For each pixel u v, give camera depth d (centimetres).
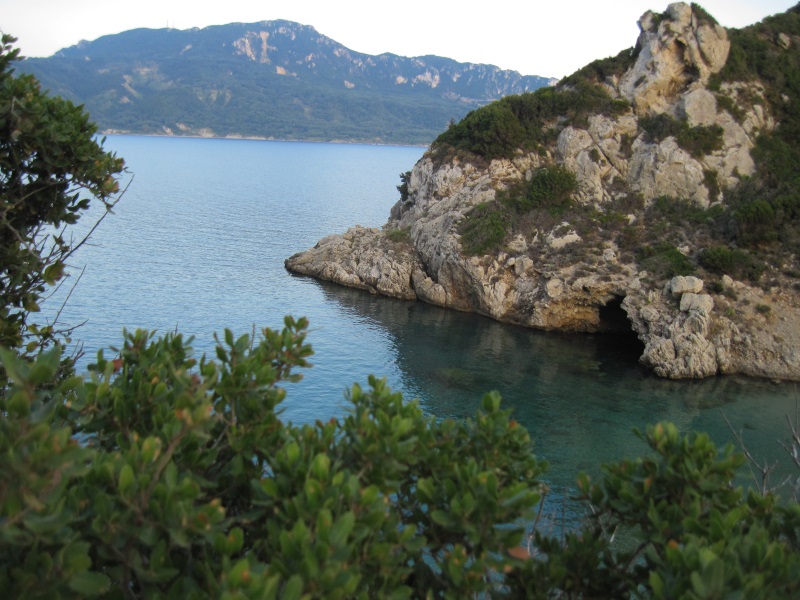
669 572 575
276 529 567
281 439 709
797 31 7756
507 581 687
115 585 588
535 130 7419
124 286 6519
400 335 5694
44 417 529
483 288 6316
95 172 1169
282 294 6762
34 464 467
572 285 5819
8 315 1128
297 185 19050
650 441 728
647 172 6650
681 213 6359
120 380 754
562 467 3353
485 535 621
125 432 679
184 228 10506
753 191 6222
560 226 6431
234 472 675
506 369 4953
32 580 484
